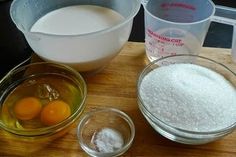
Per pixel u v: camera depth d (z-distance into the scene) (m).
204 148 0.27
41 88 0.31
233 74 0.30
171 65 0.31
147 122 0.29
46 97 0.31
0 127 0.27
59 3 0.37
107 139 0.27
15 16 0.31
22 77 0.32
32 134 0.25
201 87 0.28
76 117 0.27
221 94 0.28
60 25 0.34
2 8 0.33
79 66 0.32
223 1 0.52
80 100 0.29
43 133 0.26
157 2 0.36
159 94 0.28
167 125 0.25
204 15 0.35
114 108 0.30
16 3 0.32
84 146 0.27
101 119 0.30
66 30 0.34
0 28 0.34
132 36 0.46
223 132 0.24
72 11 0.37
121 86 0.33
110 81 0.33
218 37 0.45
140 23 0.48
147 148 0.27
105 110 0.30
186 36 0.34
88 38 0.28
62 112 0.29
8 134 0.28
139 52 0.37
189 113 0.26
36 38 0.29
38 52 0.31
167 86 0.28
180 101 0.27
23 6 0.33
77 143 0.28
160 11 0.37
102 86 0.33
